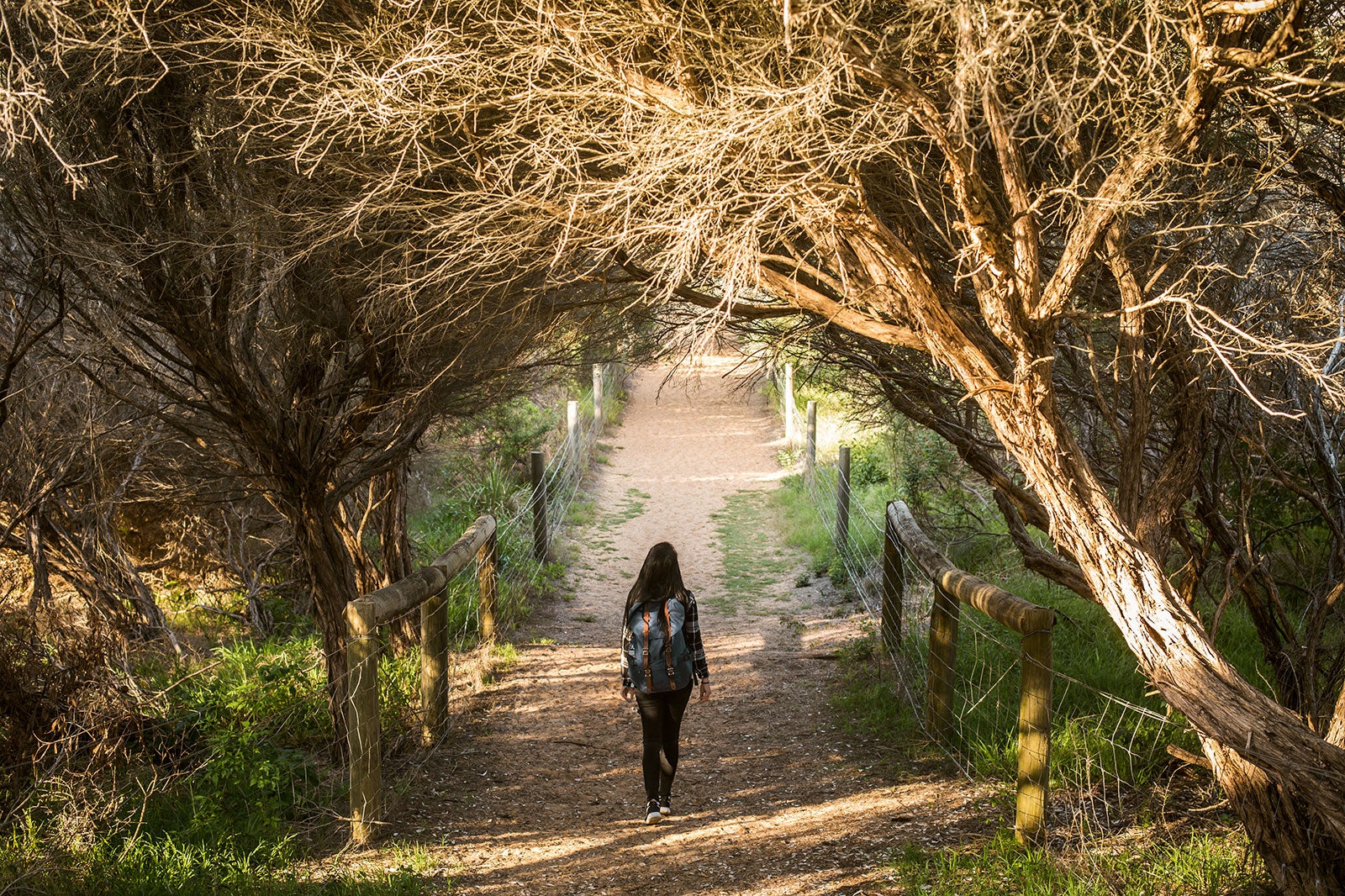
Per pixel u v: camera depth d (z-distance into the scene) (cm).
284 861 410
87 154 353
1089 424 433
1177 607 278
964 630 705
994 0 224
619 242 276
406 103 284
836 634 842
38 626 538
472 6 288
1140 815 427
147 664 706
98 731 477
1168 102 258
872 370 435
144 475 686
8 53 304
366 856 429
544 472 1080
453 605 854
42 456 600
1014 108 279
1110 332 393
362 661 443
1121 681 579
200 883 375
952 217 327
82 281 395
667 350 453
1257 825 324
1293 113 298
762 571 1120
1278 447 481
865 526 1138
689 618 491
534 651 798
